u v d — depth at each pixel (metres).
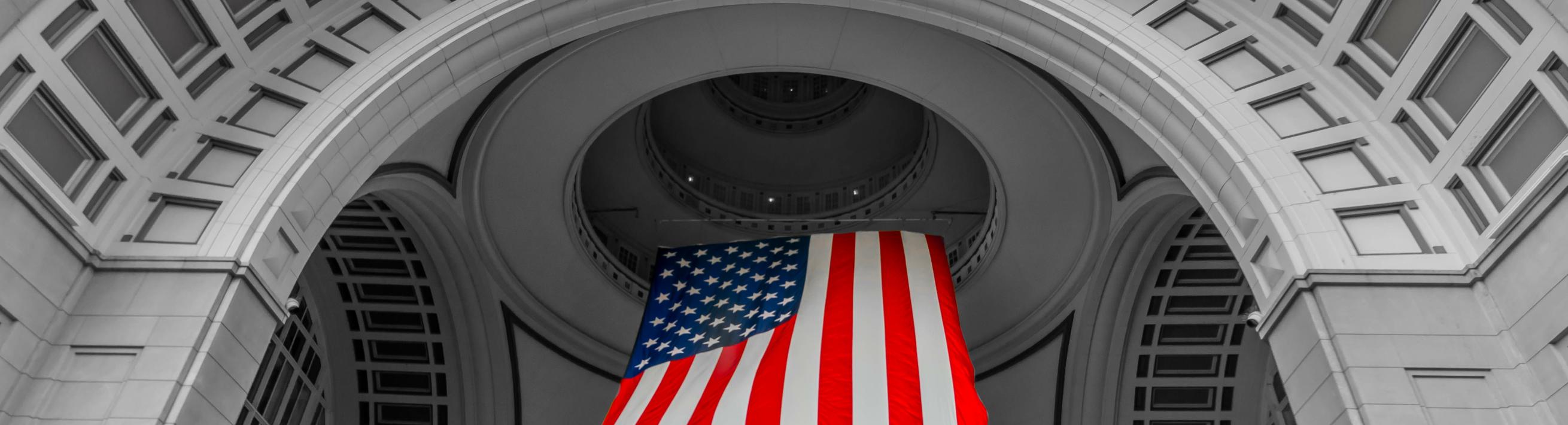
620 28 14.38
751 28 14.82
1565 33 7.98
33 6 8.62
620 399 13.26
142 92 10.06
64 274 8.91
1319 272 8.83
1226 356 19.00
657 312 15.27
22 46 8.49
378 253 17.80
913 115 24.05
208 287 9.18
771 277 15.62
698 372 13.35
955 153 21.73
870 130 25.06
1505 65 8.67
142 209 9.84
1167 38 11.55
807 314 14.20
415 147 14.48
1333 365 8.27
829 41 15.10
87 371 8.59
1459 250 8.95
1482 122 8.88
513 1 12.31
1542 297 7.87
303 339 18.52
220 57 10.94
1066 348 19.28
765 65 15.78
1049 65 12.39
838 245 16.23
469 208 16.92
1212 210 10.52
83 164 9.41
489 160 16.52
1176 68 11.15
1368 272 8.79
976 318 20.28
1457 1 9.05
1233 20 11.52
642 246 23.59
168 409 8.35
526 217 17.94
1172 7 11.80
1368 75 10.25
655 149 23.48
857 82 25.14
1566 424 7.55
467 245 17.59
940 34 14.52
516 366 19.64
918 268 15.33
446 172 15.91
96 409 8.34
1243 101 10.68
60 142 9.14
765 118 25.39
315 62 11.70
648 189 22.92
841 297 14.53
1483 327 8.38
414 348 19.36
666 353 14.07
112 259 9.31
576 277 19.52
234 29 10.92
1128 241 17.09
